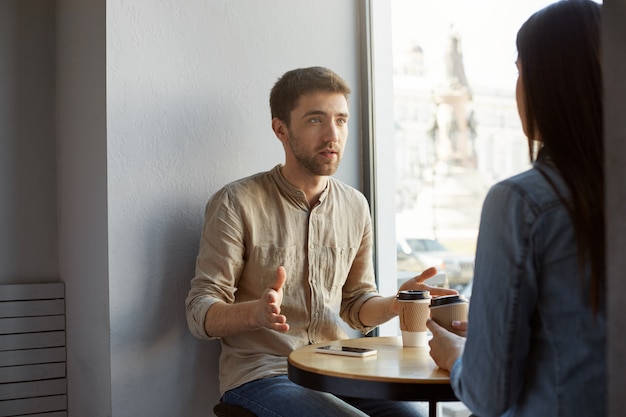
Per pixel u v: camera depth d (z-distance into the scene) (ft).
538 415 3.34
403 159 8.06
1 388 8.60
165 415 7.00
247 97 7.59
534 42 3.57
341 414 5.44
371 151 8.24
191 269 7.20
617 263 2.20
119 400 6.78
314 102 6.45
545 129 3.49
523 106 3.75
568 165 3.36
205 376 7.22
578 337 3.27
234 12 7.53
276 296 5.30
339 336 6.87
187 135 7.22
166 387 7.02
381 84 8.25
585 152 3.36
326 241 6.85
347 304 7.22
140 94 6.99
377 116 8.26
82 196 7.82
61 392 8.86
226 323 5.84
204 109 7.32
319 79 6.50
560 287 3.31
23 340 8.71
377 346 5.51
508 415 3.55
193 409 7.15
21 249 9.11
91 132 7.38
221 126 7.42
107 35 6.84
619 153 2.19
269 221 6.64
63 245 8.95
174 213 7.13
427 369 4.51
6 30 9.08
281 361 6.39
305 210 6.79
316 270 6.78
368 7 8.25
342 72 8.21
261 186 6.76
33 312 8.77
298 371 4.74
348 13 8.25
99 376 7.13
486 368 3.39
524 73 3.62
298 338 6.61
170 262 7.09
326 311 6.79
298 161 6.59
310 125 6.48
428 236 7.82
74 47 8.16
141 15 7.01
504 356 3.34
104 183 6.88
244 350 6.46
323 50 8.09
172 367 7.06
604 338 3.23
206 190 7.32
